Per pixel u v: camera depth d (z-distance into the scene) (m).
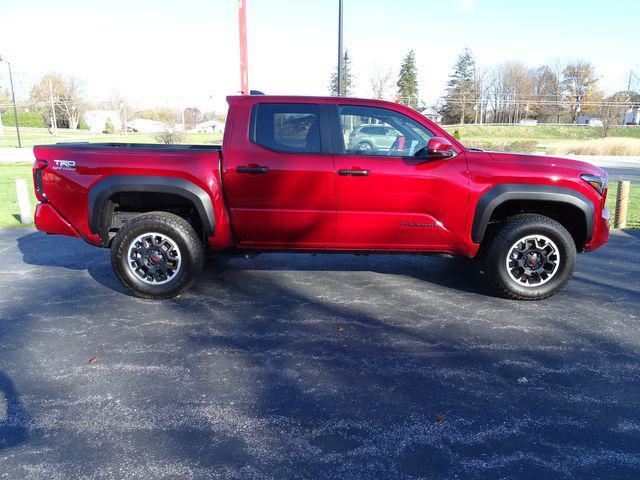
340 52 13.04
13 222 8.48
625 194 8.02
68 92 65.12
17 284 5.07
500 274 4.55
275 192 4.37
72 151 4.41
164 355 3.51
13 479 2.27
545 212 4.80
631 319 4.21
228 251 4.81
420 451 2.49
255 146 4.39
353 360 3.45
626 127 63.41
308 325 4.05
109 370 3.29
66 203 4.45
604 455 2.47
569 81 80.62
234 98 4.51
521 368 3.35
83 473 2.32
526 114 82.19
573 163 4.52
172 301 4.59
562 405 2.91
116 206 4.70
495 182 4.34
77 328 3.96
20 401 2.92
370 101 4.48
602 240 4.60
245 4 8.51
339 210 4.40
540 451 2.50
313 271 5.62
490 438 2.60
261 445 2.53
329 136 4.41
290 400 2.95
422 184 4.33
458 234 4.46
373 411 2.84
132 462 2.40
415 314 4.31
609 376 3.25
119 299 4.64
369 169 4.31
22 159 25.17
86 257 6.18
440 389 3.08
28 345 3.65
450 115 80.62
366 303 4.58
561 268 4.51
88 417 2.76
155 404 2.90
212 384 3.12
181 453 2.47
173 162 4.34
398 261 6.10
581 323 4.11
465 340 3.78
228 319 4.17
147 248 4.50
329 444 2.54
